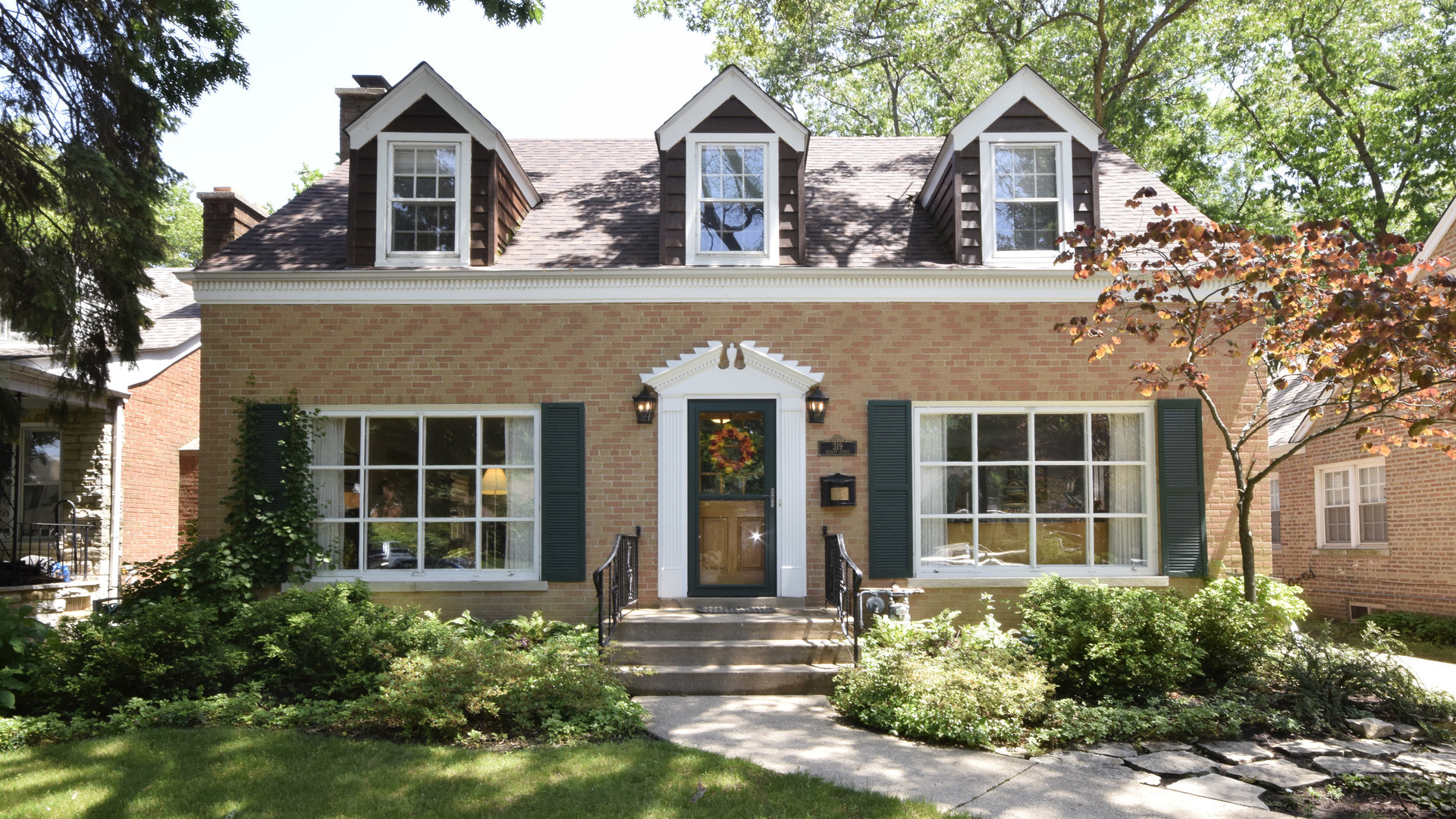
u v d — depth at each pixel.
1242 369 10.10
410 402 9.95
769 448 9.98
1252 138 22.28
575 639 8.00
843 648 8.42
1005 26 21.56
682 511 9.85
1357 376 7.05
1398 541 14.18
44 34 9.27
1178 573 9.85
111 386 13.77
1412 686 7.38
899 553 9.84
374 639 7.70
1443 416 7.32
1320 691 7.17
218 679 7.52
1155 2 19.70
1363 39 20.78
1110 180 11.73
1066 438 10.17
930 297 10.08
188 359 16.48
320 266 10.20
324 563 9.80
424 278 9.92
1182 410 9.99
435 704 6.48
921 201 11.66
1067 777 5.75
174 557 9.66
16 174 9.14
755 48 17.11
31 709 7.14
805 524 9.88
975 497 10.06
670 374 9.95
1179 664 7.46
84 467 13.94
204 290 9.95
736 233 10.38
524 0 9.23
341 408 9.97
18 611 7.97
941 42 21.03
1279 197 22.25
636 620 8.83
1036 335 10.09
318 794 5.21
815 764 5.90
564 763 5.73
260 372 9.94
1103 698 7.33
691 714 7.24
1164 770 5.91
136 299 9.70
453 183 10.41
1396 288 6.43
